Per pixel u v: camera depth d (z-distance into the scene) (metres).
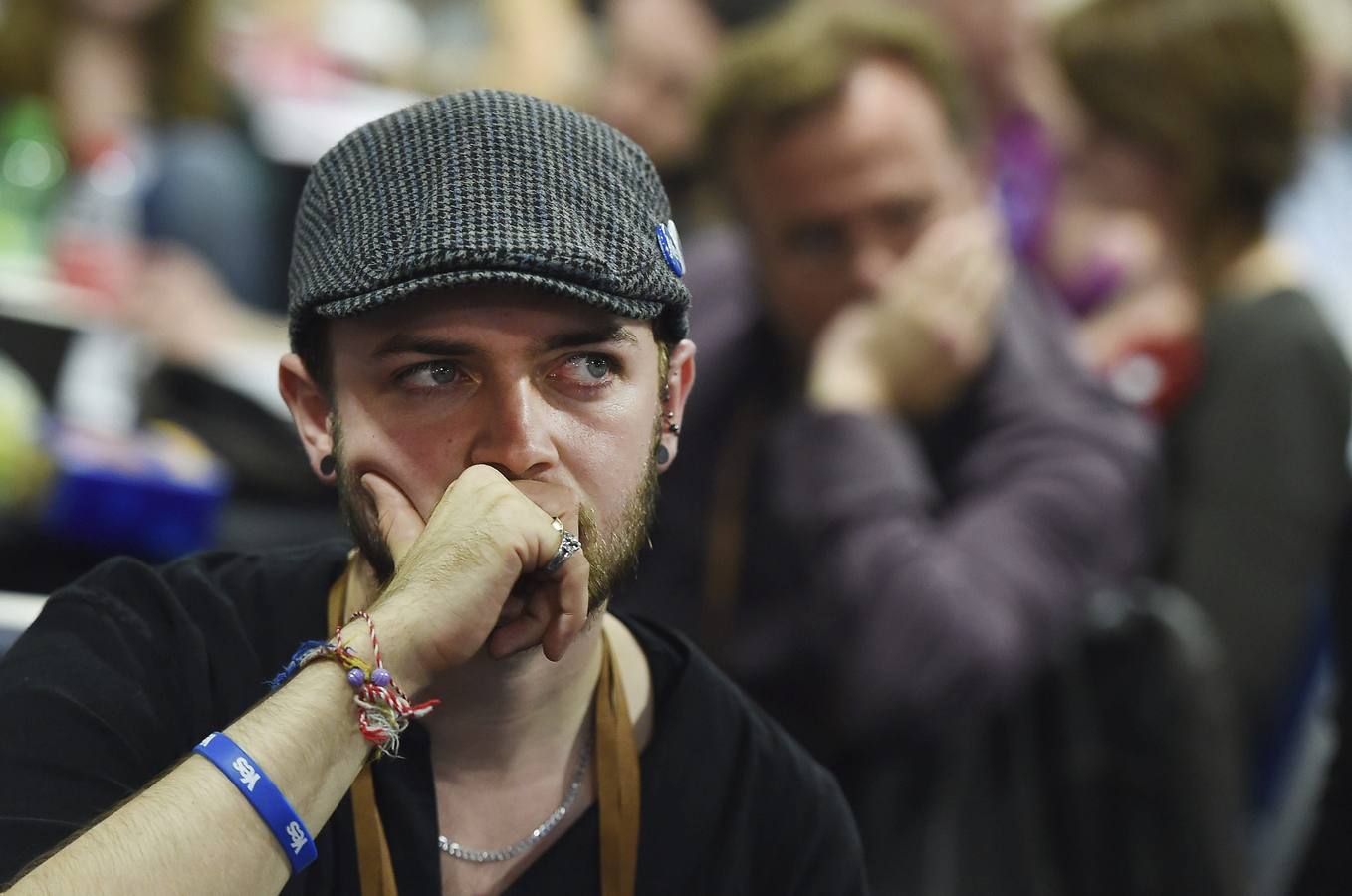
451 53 9.93
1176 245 5.62
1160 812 4.27
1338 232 7.91
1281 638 5.09
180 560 2.61
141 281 6.30
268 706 2.13
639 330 2.29
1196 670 4.32
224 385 5.31
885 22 4.70
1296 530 5.13
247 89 8.04
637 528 2.34
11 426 4.21
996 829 4.24
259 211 7.32
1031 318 4.83
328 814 2.13
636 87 6.94
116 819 2.04
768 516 4.53
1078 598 4.35
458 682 2.34
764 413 4.73
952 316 4.52
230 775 2.07
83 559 4.37
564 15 9.02
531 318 2.19
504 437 2.22
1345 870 4.50
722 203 4.91
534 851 2.44
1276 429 5.20
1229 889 4.27
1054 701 4.34
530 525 2.17
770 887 2.53
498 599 2.16
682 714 2.53
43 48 6.93
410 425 2.25
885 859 4.17
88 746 2.27
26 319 5.14
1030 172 6.41
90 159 6.94
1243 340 5.29
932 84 4.71
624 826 2.44
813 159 4.54
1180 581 5.14
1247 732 5.10
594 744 2.48
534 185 2.17
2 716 2.28
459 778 2.41
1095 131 5.76
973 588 4.20
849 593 4.23
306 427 2.39
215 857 2.04
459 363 2.22
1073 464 4.47
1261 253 5.55
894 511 4.31
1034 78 6.62
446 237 2.12
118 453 4.56
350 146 2.27
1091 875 4.30
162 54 7.29
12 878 2.06
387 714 2.13
